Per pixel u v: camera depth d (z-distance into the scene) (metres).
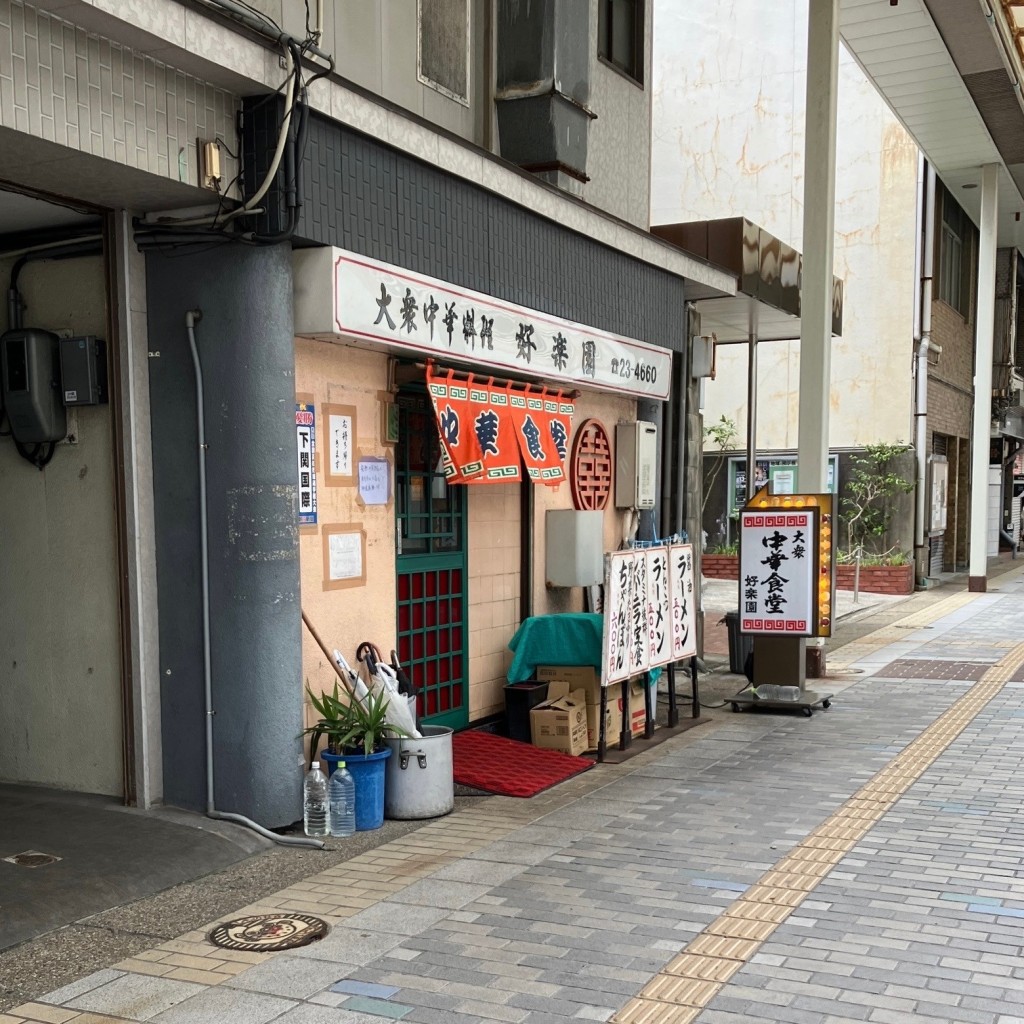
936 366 20.72
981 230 17.83
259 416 5.47
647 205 10.27
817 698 8.91
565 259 8.12
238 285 5.45
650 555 7.87
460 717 7.81
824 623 8.91
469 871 5.04
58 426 5.79
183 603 5.67
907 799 6.17
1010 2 11.88
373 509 6.58
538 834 5.62
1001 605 16.75
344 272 5.66
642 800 6.26
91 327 5.79
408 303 6.20
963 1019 3.52
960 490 24.50
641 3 9.99
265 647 5.53
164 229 5.50
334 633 6.25
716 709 9.12
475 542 8.01
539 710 7.48
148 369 5.68
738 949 4.09
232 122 5.38
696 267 10.14
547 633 7.86
